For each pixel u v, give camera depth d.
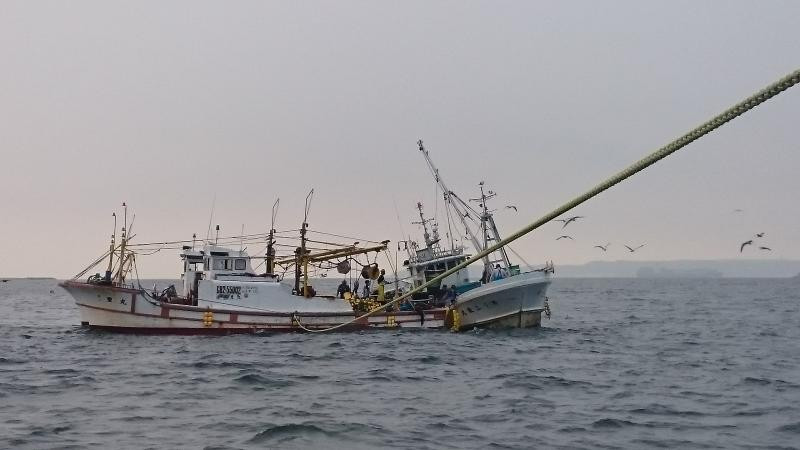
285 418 17.98
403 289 43.34
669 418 18.67
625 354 33.34
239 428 16.83
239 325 35.97
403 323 39.28
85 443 15.17
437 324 40.03
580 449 15.39
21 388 22.16
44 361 28.52
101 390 21.97
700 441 16.23
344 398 20.98
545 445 15.71
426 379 24.78
